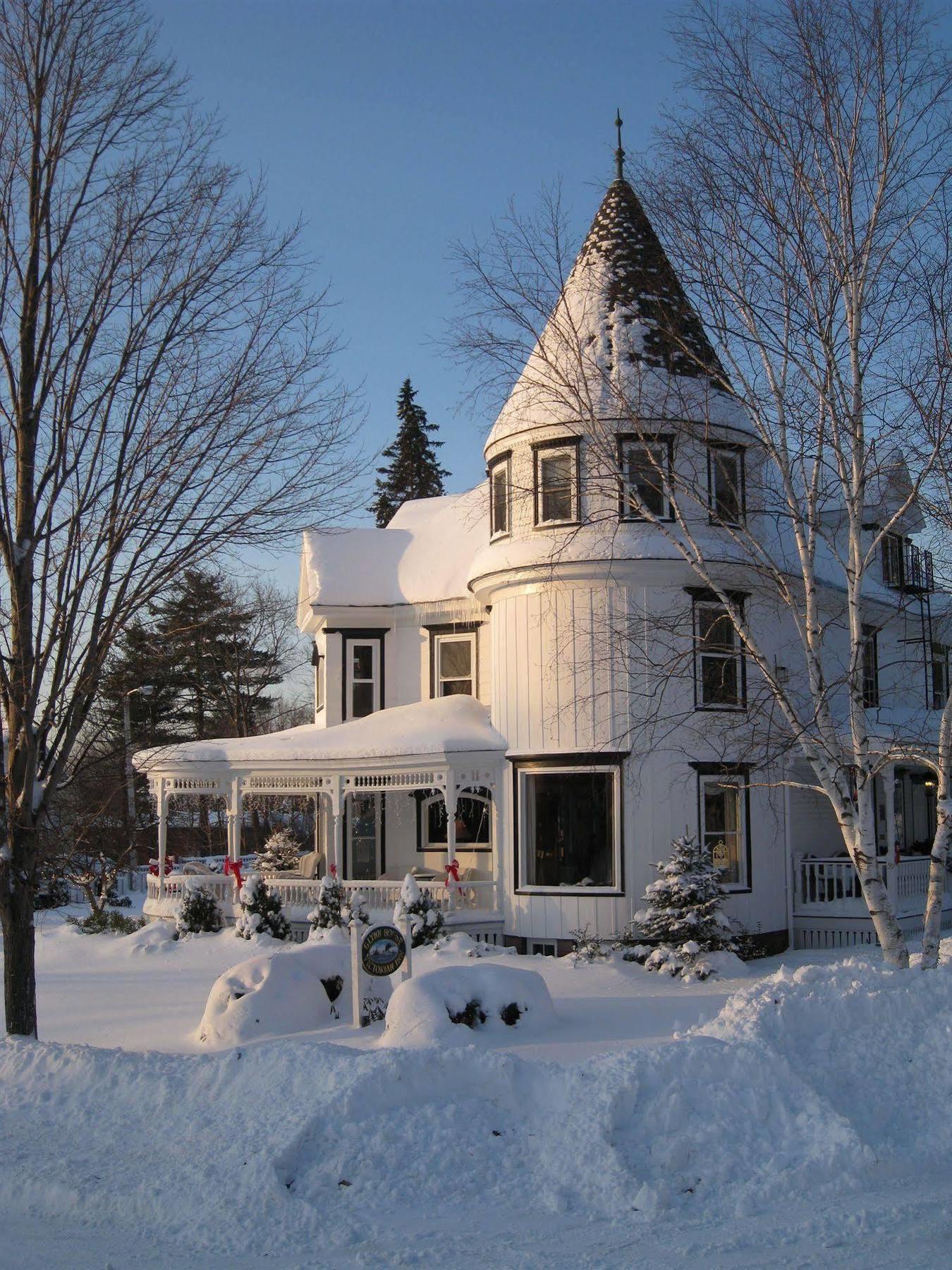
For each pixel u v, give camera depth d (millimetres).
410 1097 9016
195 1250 7398
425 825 26266
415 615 27297
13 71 12672
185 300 12891
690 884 18516
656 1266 6910
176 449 12727
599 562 20266
